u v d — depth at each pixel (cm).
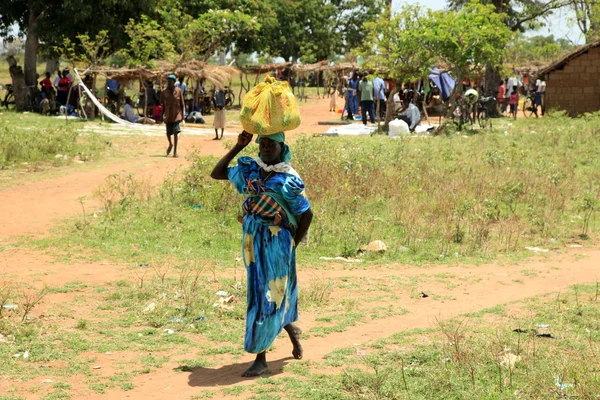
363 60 2666
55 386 482
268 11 4406
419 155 1666
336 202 1154
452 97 2409
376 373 481
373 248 948
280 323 507
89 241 943
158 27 3328
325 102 4434
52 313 651
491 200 1232
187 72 3070
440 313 680
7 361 526
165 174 1521
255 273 502
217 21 3531
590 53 3259
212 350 569
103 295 718
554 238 1048
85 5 3033
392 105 2462
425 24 2330
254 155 1355
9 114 2736
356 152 1531
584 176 1495
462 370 498
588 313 658
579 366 496
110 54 3447
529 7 3309
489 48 2312
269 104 483
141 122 2750
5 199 1245
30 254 885
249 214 505
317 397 458
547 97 3350
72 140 1867
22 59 6506
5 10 3209
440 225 1066
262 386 482
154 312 659
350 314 675
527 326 617
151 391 480
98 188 1311
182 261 870
